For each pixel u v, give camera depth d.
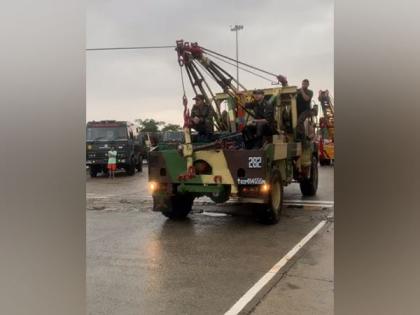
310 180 8.17
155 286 3.30
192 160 5.64
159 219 6.27
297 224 5.70
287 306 2.83
